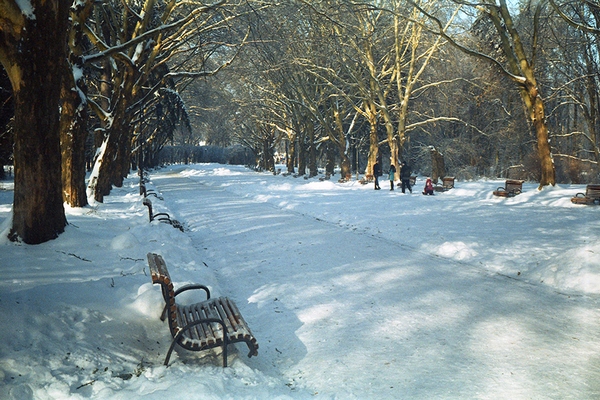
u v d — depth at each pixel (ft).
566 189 77.87
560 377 15.83
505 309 22.94
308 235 44.45
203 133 388.37
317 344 19.24
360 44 124.88
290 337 20.10
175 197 92.32
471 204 68.95
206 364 17.15
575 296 24.85
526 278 28.63
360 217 53.78
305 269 31.45
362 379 16.02
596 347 18.30
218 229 49.57
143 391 14.35
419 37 118.83
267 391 14.74
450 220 51.60
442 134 171.53
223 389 14.42
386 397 14.74
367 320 21.66
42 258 29.71
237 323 17.72
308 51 119.24
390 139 125.29
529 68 80.33
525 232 43.34
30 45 31.73
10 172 135.03
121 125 68.80
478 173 158.51
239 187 114.32
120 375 15.87
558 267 28.04
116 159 108.47
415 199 77.25
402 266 31.89
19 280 24.36
